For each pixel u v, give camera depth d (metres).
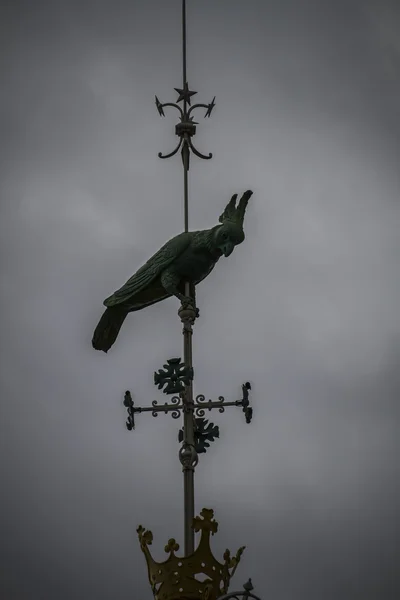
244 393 18.09
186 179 20.08
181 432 18.11
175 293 18.86
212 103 20.75
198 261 18.95
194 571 16.50
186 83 21.50
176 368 17.97
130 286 19.27
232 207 19.12
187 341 18.34
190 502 17.31
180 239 19.09
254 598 14.79
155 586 16.52
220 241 18.77
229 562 16.59
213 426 17.91
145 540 16.70
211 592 16.38
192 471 17.52
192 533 17.14
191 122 20.48
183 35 22.02
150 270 19.12
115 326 19.89
